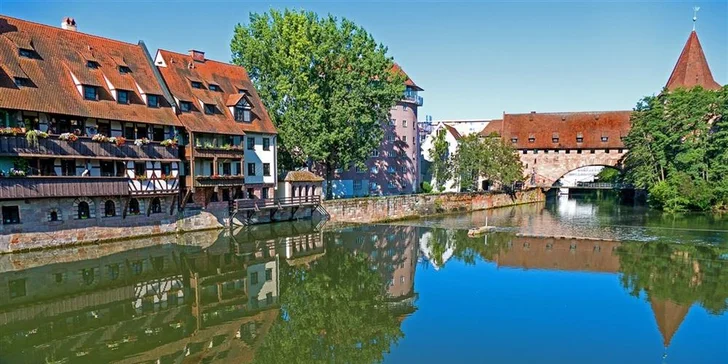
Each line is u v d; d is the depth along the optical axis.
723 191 50.47
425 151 72.06
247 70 44.94
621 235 37.38
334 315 18.69
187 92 36.16
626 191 73.00
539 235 37.75
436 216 52.25
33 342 15.54
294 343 15.92
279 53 41.81
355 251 31.06
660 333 16.27
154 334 16.47
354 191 55.75
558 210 58.53
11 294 20.38
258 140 40.09
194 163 33.84
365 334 16.61
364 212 46.66
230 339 16.22
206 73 39.47
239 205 37.25
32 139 25.27
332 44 42.69
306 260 28.27
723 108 53.00
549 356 14.43
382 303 20.08
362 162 46.09
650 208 57.94
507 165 63.34
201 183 34.19
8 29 28.05
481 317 18.02
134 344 15.56
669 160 55.72
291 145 42.22
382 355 14.63
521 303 19.72
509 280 23.59
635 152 57.84
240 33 45.03
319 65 43.22
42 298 19.98
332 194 51.44
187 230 34.75
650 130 55.97
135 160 30.38
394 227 42.25
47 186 26.20
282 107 43.38
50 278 22.67
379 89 44.91
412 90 63.50
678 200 51.69
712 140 52.91
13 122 25.62
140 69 33.44
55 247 27.53
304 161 45.44
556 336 16.05
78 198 28.56
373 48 45.84
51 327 16.88
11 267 24.08
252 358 14.72
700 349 14.92
